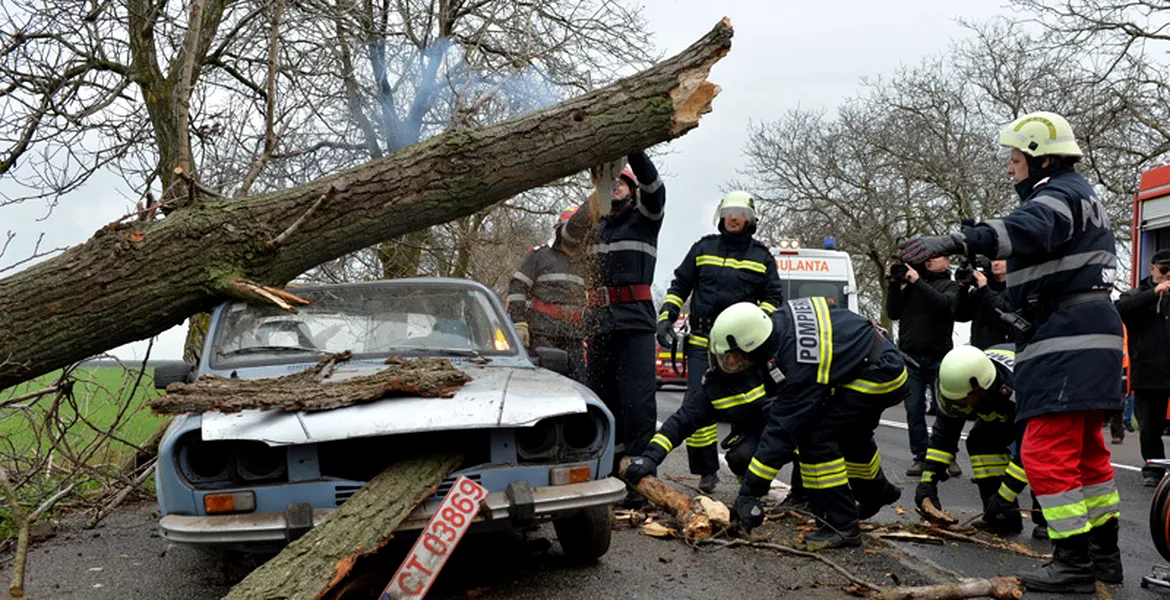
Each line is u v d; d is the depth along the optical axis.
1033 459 4.83
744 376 5.60
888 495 6.12
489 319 5.68
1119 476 8.77
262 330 5.39
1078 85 23.45
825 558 4.91
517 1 10.21
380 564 4.53
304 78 9.43
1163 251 8.41
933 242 4.49
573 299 7.09
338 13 9.02
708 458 7.22
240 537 4.05
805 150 34.50
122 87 8.66
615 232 6.69
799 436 5.35
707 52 5.29
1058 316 4.72
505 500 4.27
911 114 31.72
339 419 4.14
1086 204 4.68
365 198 5.07
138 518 6.77
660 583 4.74
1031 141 4.79
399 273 11.00
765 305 6.98
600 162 5.33
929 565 5.20
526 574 4.91
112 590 4.91
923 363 8.61
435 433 4.38
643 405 6.63
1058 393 4.68
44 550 5.84
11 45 8.13
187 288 5.00
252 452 4.20
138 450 6.98
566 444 4.47
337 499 4.18
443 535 4.03
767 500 7.02
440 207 5.16
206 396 4.25
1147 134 23.39
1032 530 6.30
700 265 7.29
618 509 6.43
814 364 5.28
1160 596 4.73
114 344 5.05
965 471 8.89
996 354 6.16
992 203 29.38
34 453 7.25
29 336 4.81
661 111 5.24
